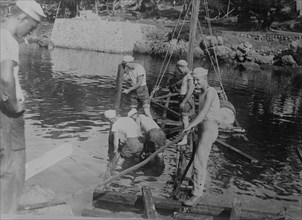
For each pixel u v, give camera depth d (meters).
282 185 8.56
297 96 23.16
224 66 38.69
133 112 9.97
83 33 48.50
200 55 42.78
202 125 6.48
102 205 6.45
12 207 4.41
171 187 7.69
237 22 54.38
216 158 10.17
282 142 12.37
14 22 4.06
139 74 11.30
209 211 6.34
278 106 19.25
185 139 10.23
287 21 54.62
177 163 9.20
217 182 8.41
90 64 32.09
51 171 7.99
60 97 16.69
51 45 47.19
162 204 6.41
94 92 18.52
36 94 17.08
